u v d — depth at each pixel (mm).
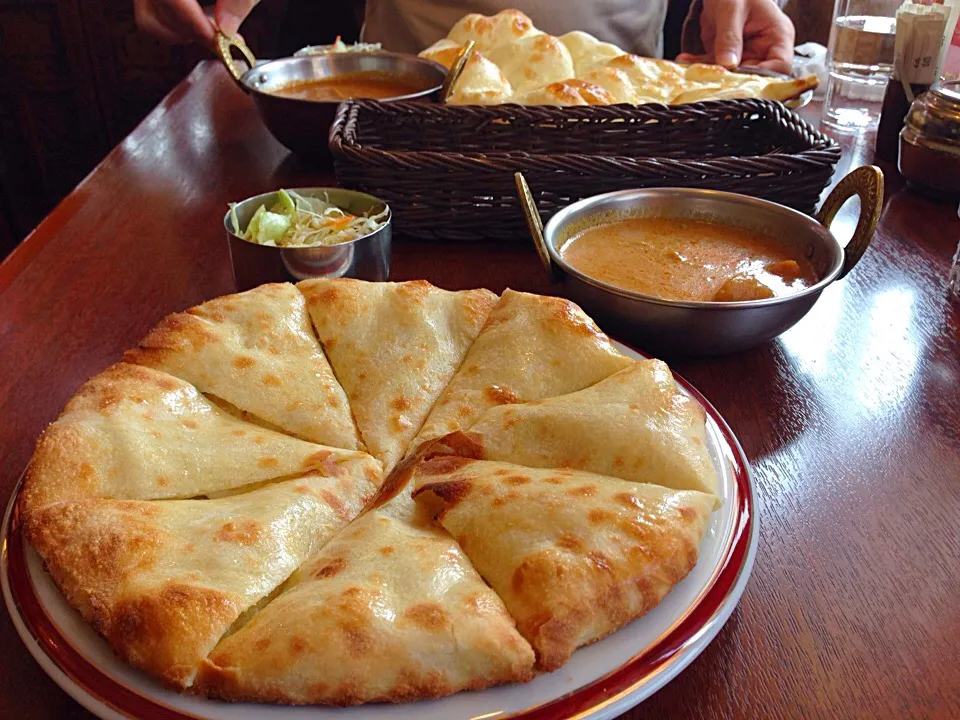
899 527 325
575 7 874
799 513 331
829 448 364
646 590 257
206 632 240
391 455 328
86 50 1190
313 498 298
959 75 651
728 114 547
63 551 261
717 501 293
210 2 1104
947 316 457
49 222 548
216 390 339
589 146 554
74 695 232
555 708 231
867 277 492
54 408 381
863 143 690
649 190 470
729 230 464
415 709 231
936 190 586
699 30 945
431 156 487
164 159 650
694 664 273
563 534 269
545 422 319
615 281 415
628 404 321
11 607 257
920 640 281
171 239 532
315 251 427
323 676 231
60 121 1251
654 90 667
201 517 285
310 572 269
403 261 510
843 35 717
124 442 302
